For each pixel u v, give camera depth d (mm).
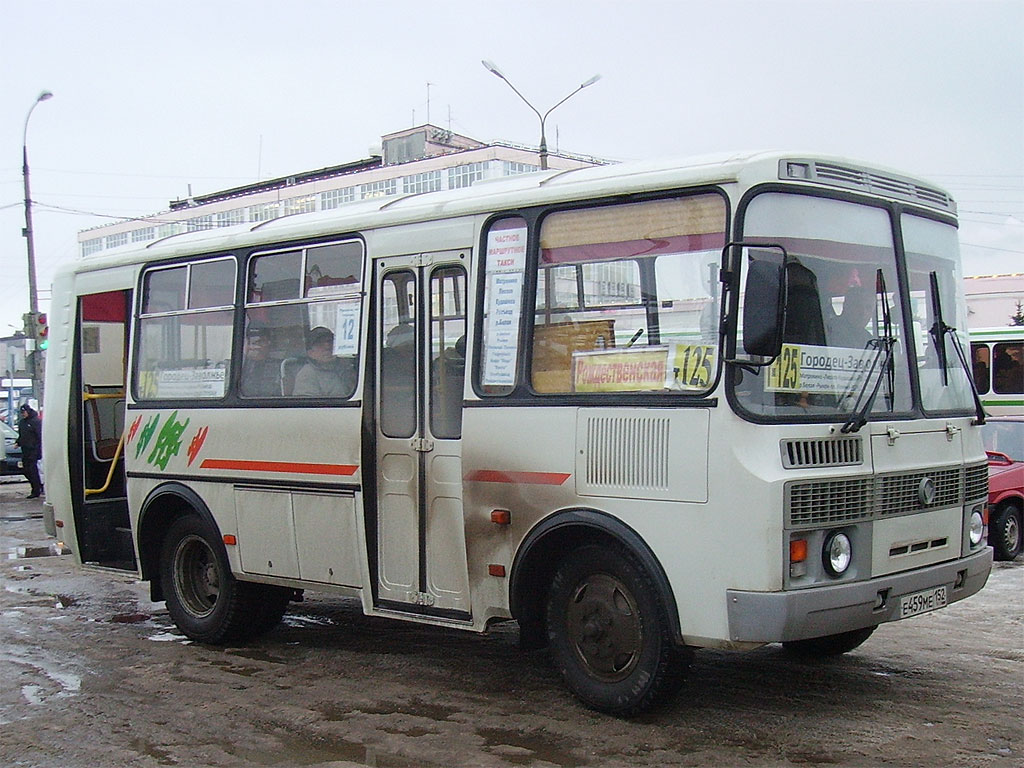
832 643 7160
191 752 5699
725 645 5320
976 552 6477
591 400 5887
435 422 6660
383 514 6906
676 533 5508
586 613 6020
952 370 6461
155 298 8773
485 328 6441
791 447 5348
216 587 8250
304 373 7473
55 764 5555
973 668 6941
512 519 6203
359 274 7164
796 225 5625
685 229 5641
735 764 5230
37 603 10070
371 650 7898
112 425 9625
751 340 5172
